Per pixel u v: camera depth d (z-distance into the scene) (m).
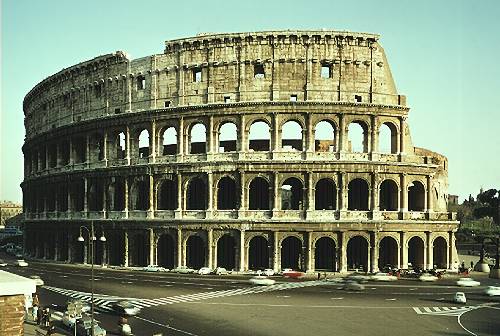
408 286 82.19
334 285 82.12
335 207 96.38
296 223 93.38
